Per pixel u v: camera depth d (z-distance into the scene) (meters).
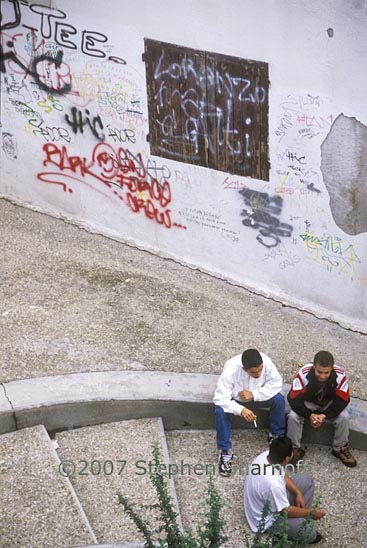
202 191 10.09
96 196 11.01
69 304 9.77
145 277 10.35
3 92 11.12
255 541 6.34
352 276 9.45
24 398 8.34
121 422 8.50
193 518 7.75
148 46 9.68
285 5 8.61
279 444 7.46
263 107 9.20
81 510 7.40
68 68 10.42
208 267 10.51
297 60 8.77
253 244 10.01
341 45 8.44
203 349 9.21
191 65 9.48
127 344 9.20
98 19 9.91
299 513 7.38
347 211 9.13
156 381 8.66
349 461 8.30
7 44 10.79
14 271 10.30
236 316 9.82
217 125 9.61
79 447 8.23
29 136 11.18
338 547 7.57
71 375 8.69
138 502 7.62
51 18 10.27
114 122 10.38
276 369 8.28
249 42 8.99
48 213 11.50
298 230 9.59
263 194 9.66
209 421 8.57
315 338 9.59
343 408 8.05
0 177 11.64
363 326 9.62
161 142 10.11
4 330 9.33
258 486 7.41
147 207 10.64
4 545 7.11
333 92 8.69
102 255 10.76
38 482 7.66
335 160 8.98
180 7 9.27
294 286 9.95
